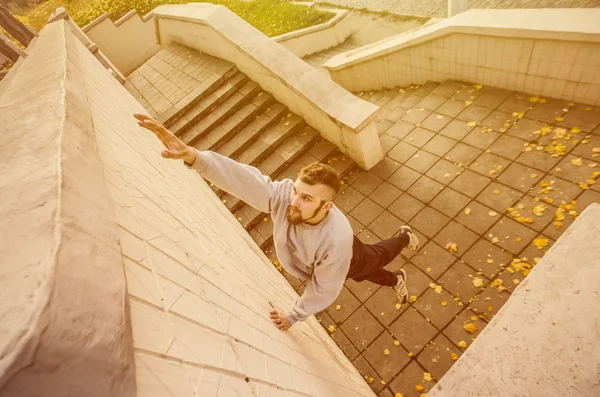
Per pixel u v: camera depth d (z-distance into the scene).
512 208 4.21
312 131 6.17
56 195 0.61
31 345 0.36
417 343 3.71
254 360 1.20
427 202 4.80
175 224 1.57
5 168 0.70
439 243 4.32
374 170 5.55
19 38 6.05
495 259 3.92
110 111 2.58
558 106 4.76
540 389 1.16
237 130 6.58
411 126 5.96
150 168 2.25
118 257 0.62
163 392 0.63
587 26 4.02
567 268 1.37
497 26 4.88
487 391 1.22
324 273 1.82
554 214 3.92
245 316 1.48
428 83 6.84
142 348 0.66
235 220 5.19
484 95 5.60
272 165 6.02
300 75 5.72
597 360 1.13
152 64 9.32
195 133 6.61
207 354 0.89
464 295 3.81
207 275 1.37
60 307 0.43
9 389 0.33
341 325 4.14
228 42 6.54
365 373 3.71
